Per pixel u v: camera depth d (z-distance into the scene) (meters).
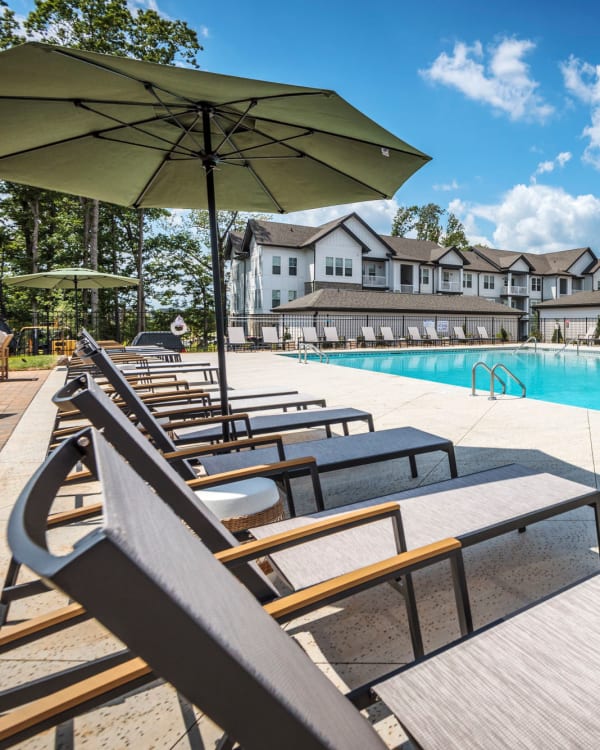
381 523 1.77
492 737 0.84
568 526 2.47
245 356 15.39
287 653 0.61
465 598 1.28
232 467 2.46
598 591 1.28
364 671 1.48
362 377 8.84
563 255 42.06
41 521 0.58
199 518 1.20
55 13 17.97
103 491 0.45
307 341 21.47
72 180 3.22
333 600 1.07
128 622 0.37
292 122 2.62
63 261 22.11
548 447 3.83
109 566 0.36
